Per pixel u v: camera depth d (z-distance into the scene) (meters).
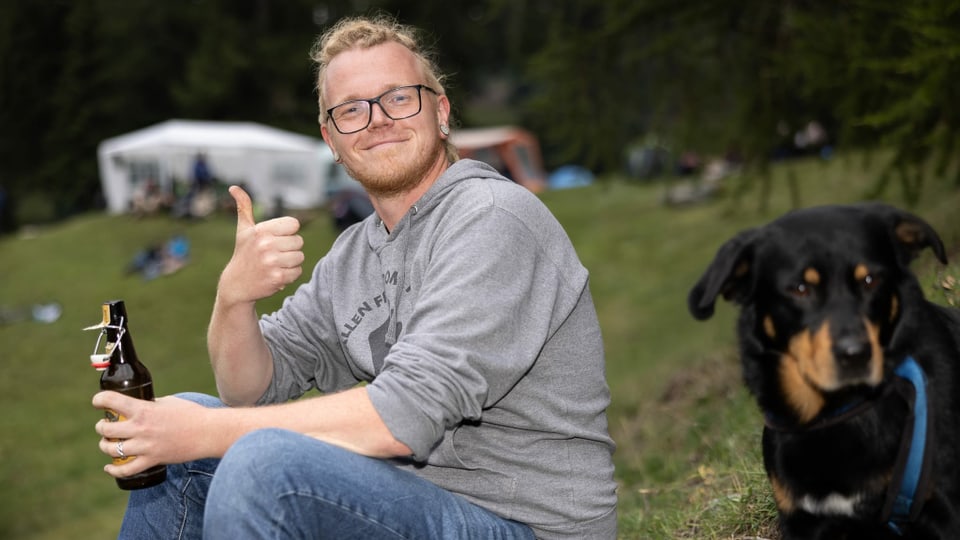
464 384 2.05
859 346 2.15
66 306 16.50
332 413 2.04
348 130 2.49
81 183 35.25
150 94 36.66
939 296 3.96
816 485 2.37
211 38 34.72
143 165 23.47
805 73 5.25
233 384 2.59
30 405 12.48
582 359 2.35
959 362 2.35
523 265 2.20
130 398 2.06
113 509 8.98
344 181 22.05
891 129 4.99
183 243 18.11
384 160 2.47
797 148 6.10
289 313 2.70
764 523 3.11
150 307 15.70
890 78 4.81
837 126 5.56
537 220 2.28
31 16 35.31
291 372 2.68
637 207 17.94
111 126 35.94
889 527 2.37
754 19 5.88
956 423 2.27
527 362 2.14
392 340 2.38
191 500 2.47
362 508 2.03
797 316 2.31
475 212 2.23
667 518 3.52
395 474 2.12
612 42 6.28
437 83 2.64
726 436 4.65
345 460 2.03
